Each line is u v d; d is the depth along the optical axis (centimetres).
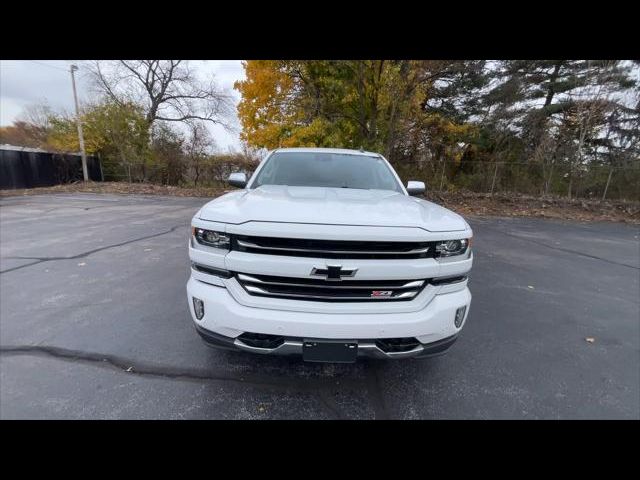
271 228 164
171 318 294
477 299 370
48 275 404
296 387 209
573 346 271
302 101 1147
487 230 838
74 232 659
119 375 214
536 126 1484
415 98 1188
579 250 639
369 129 1223
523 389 214
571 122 1393
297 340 171
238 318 171
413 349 181
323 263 165
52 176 1739
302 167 325
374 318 170
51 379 208
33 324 279
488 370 233
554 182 1367
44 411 182
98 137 1944
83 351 240
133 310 310
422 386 213
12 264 447
